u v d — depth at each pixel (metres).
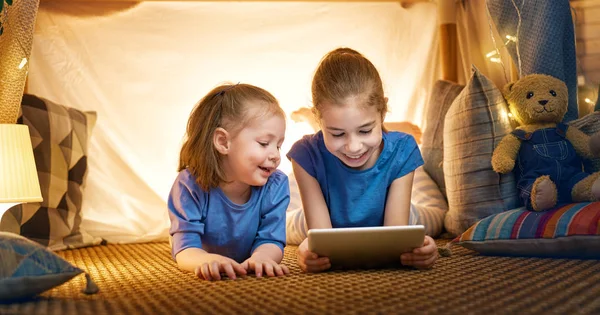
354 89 1.46
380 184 1.71
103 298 1.20
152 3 2.88
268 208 1.67
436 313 0.94
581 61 2.53
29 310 1.06
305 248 1.48
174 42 2.91
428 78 3.09
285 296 1.14
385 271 1.47
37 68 2.77
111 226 2.65
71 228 2.46
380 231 1.37
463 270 1.46
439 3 2.99
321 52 3.03
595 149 1.97
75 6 2.80
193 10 2.93
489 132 2.21
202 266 1.42
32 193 1.99
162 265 1.83
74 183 2.55
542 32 2.27
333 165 1.70
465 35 2.99
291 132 2.98
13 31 2.06
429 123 2.77
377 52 3.07
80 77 2.82
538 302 1.02
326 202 1.76
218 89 1.65
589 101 2.43
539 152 1.98
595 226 1.58
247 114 1.54
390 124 2.90
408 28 3.09
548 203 1.81
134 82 2.87
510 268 1.48
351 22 3.05
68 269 1.18
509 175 2.15
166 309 1.05
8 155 1.94
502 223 1.79
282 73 3.00
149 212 2.79
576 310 0.95
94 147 2.79
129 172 2.82
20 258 1.16
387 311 0.97
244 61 2.97
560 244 1.64
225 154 1.58
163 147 2.87
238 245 1.68
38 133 2.44
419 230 1.38
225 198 1.62
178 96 2.90
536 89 2.08
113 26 2.85
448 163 2.34
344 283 1.28
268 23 3.00
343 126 1.47
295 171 1.74
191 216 1.59
